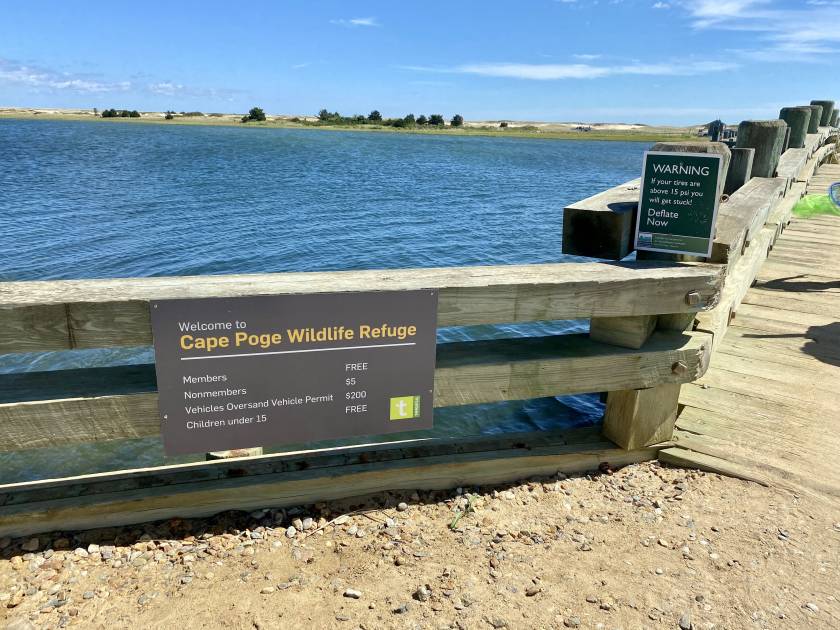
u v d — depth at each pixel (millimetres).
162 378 2670
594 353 3309
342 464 3236
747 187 5754
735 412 4090
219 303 2648
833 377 4664
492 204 23703
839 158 18719
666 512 3156
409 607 2473
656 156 3330
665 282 3201
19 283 2725
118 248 14336
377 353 2924
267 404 2838
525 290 3004
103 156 46031
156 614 2406
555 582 2646
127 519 2920
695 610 2496
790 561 2799
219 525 2967
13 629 2297
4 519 2752
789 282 7219
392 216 20188
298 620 2393
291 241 15539
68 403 2621
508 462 3379
